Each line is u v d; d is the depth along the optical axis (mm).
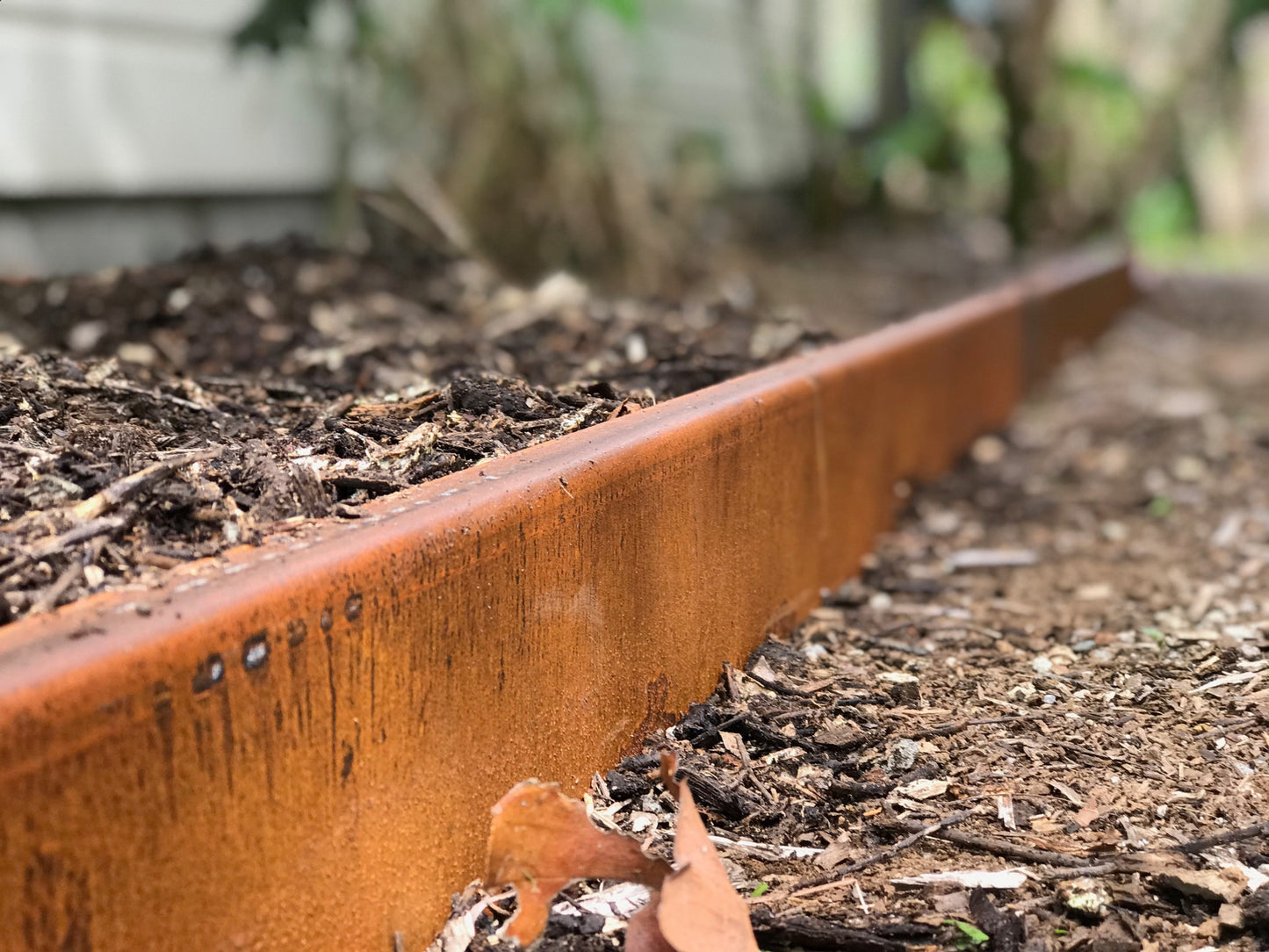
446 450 434
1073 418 1102
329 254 1015
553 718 392
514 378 547
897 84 2387
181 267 903
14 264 849
